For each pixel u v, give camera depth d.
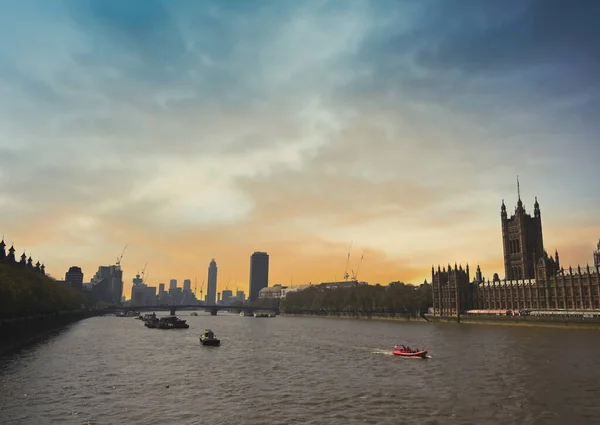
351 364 120.19
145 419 68.50
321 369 112.38
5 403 77.94
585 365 110.88
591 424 64.81
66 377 101.31
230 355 141.62
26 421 67.69
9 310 159.38
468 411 71.44
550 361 118.00
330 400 79.38
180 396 83.06
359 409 73.31
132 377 101.75
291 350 154.75
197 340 195.38
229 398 81.44
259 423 66.56
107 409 74.12
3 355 139.12
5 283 157.12
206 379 99.38
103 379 99.19
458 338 194.50
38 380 97.62
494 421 66.44
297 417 69.25
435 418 67.94
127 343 180.88
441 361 122.94
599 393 81.81
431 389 87.00
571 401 76.50
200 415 70.44
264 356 138.50
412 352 133.50
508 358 125.25
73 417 69.75
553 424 64.94
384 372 106.69
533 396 80.12
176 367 116.12
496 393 82.81
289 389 88.62
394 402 77.50
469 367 111.38
